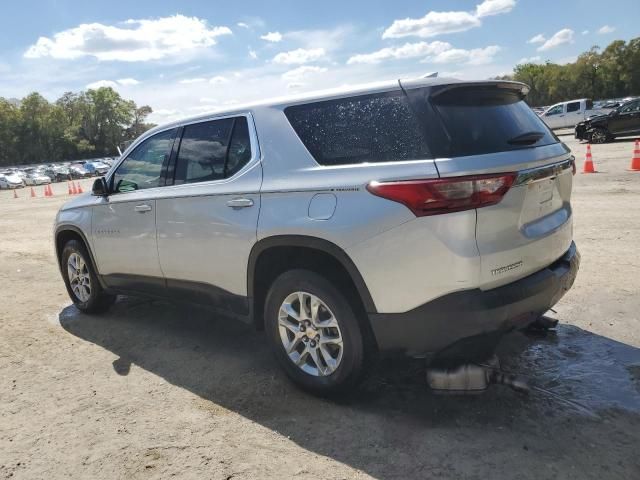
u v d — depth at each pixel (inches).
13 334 196.1
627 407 121.4
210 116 156.4
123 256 183.2
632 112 858.1
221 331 187.6
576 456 105.0
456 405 126.2
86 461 114.1
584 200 380.2
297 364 135.3
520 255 114.2
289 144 133.4
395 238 111.3
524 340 159.5
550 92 3563.0
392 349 118.2
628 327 162.7
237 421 126.7
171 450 116.3
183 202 155.7
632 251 239.5
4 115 4175.7
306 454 111.8
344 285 124.3
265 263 138.6
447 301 109.0
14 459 116.3
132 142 185.6
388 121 118.4
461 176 105.7
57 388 150.0
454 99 118.6
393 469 104.8
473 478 100.7
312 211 123.0
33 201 984.9
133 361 166.1
